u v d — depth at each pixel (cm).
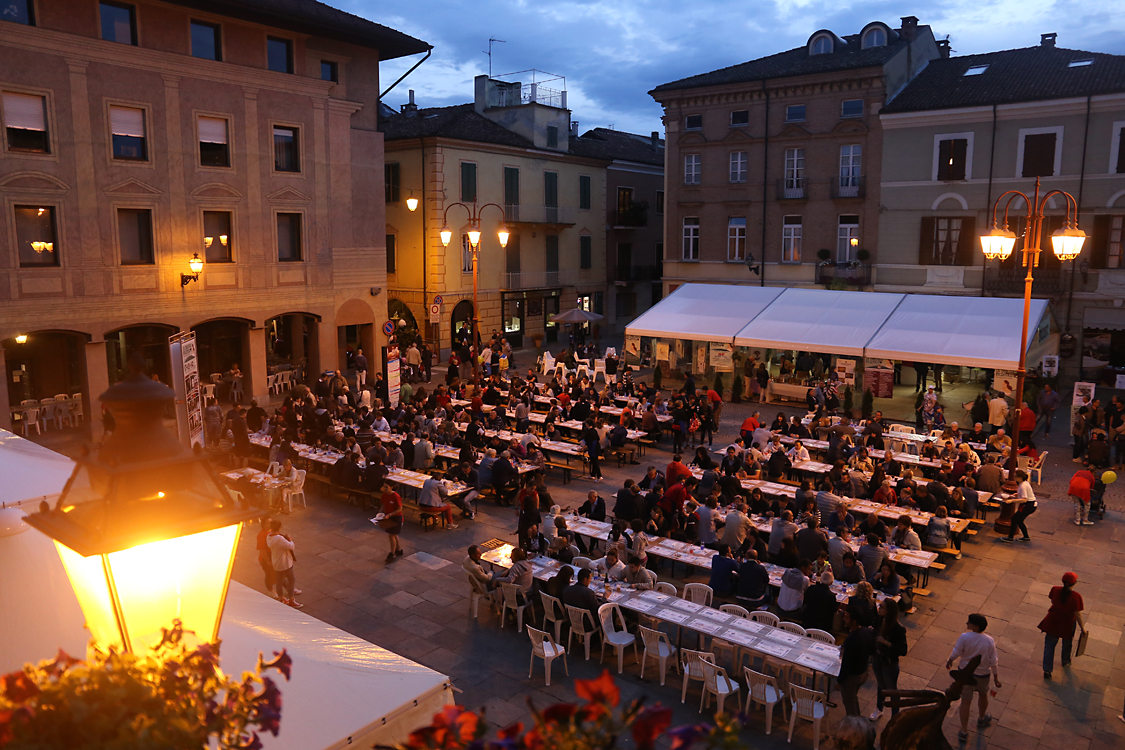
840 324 2992
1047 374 2953
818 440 2411
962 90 3594
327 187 3042
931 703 612
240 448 2133
